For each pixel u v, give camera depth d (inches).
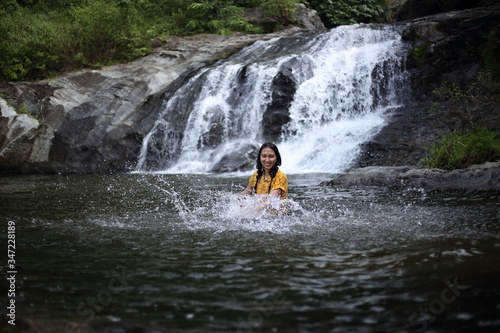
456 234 159.0
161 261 135.0
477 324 89.1
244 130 506.9
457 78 477.4
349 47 575.2
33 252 146.0
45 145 514.9
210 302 103.4
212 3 748.0
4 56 605.6
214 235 166.9
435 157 332.5
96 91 566.6
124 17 669.9
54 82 576.7
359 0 917.2
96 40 651.5
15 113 521.7
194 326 91.3
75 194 294.4
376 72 520.1
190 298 106.0
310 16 813.9
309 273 121.5
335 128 481.4
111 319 94.8
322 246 148.2
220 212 213.9
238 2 826.2
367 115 501.7
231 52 633.6
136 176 429.1
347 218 192.2
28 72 626.5
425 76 498.0
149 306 101.4
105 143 510.6
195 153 498.9
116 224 189.5
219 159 469.4
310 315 95.3
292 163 446.6
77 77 589.9
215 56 625.3
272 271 123.9
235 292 109.1
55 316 96.3
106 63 646.5
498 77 431.8
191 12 755.4
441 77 489.7
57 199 270.1
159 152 511.2
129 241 159.6
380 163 397.4
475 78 456.8
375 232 165.6
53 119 531.2
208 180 376.2
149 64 624.1
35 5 751.1
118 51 665.0
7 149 497.0
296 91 499.2
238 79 531.8
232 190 311.1
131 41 661.9
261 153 207.9
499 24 472.4
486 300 99.4
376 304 99.8
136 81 569.9
